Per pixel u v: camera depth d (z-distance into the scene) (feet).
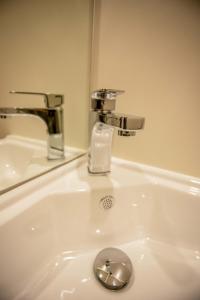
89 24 1.45
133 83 1.42
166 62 1.27
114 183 1.24
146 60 1.33
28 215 0.92
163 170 1.44
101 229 1.20
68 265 1.05
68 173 1.35
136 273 1.03
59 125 1.50
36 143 1.42
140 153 1.53
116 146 1.61
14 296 0.83
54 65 1.46
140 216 1.28
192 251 1.16
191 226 1.18
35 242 0.96
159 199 1.26
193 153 1.33
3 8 1.19
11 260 0.84
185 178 1.34
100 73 1.54
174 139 1.37
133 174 1.39
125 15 1.33
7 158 1.31
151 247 1.21
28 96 1.37
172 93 1.30
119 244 1.21
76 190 1.12
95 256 1.12
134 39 1.34
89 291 0.92
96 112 1.19
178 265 1.09
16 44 1.27
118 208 1.23
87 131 1.68
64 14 1.43
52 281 0.95
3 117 1.28
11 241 0.84
